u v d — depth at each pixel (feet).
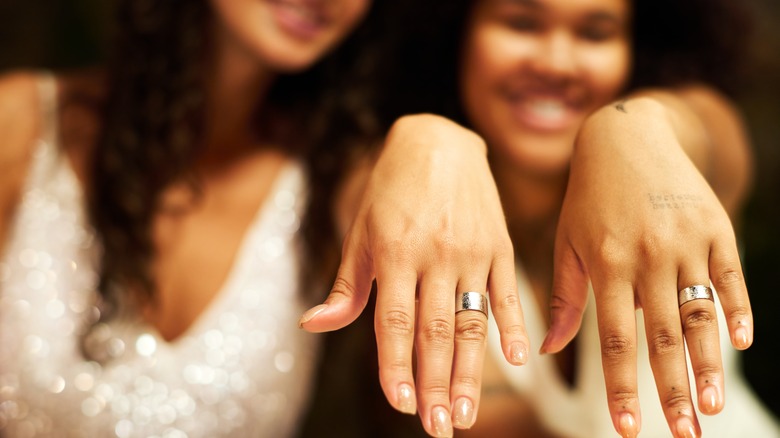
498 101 4.57
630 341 2.23
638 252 2.28
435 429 2.11
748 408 5.33
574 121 4.55
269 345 4.54
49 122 4.51
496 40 4.47
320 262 4.68
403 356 2.18
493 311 2.27
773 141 9.67
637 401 2.19
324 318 2.28
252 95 4.58
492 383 4.57
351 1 4.22
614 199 2.37
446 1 4.70
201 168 4.62
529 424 4.64
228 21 4.18
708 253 2.27
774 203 9.52
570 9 4.32
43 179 4.45
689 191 2.34
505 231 2.36
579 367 4.60
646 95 3.75
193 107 4.36
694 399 4.56
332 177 4.66
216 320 4.47
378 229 2.31
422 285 2.25
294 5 4.10
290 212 4.71
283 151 4.81
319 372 5.10
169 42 4.33
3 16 9.07
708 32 4.97
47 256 4.37
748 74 5.28
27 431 4.34
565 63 4.36
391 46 4.92
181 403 4.36
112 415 4.30
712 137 3.63
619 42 4.55
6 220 4.50
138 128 4.33
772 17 10.03
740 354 8.91
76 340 4.33
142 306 4.36
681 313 2.23
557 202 4.66
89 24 9.21
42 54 9.25
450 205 2.32
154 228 4.43
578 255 2.42
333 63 4.75
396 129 2.61
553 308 2.44
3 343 4.31
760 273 9.19
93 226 4.42
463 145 2.53
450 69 4.96
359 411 5.71
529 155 4.57
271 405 4.58
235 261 4.57
